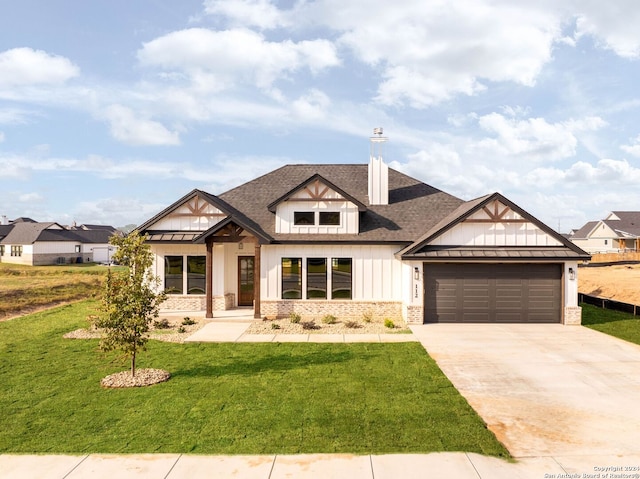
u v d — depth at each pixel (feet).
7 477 19.44
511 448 22.25
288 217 61.16
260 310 59.52
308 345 43.75
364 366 36.29
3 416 26.16
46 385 31.63
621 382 32.45
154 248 63.00
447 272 55.06
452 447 22.11
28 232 204.13
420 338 46.80
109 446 22.33
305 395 29.45
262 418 25.64
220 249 62.28
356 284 60.13
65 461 20.86
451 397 29.04
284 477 19.31
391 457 21.11
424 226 62.64
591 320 56.34
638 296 76.23
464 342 44.93
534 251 53.78
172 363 37.42
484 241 54.80
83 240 221.05
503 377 33.68
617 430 24.35
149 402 28.25
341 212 60.95
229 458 21.09
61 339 46.16
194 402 28.22
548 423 25.30
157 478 19.31
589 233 222.28
